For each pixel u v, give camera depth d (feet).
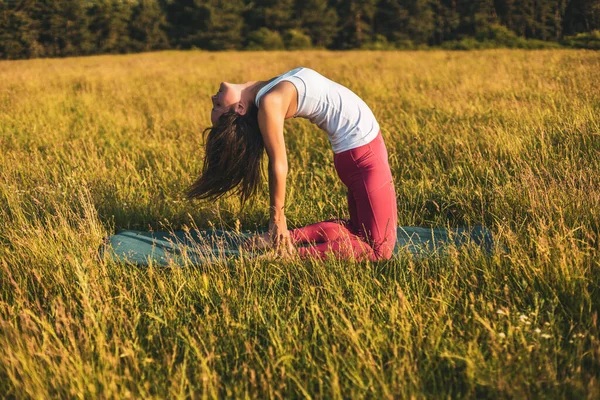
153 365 9.02
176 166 20.74
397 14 195.11
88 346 9.11
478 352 8.62
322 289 10.86
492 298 10.37
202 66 81.66
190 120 30.68
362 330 9.12
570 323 9.49
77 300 11.07
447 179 18.15
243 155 12.63
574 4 153.99
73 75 62.85
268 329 9.71
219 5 217.15
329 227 13.09
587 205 13.35
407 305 9.78
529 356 8.48
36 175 19.22
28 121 30.71
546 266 10.75
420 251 12.41
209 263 11.92
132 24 223.92
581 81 36.09
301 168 20.47
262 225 15.85
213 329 9.93
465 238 13.66
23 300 10.80
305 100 12.17
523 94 32.81
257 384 8.54
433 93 36.17
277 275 11.56
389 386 8.17
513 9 163.84
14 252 12.74
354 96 12.68
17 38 208.23
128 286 11.62
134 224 16.10
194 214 16.08
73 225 14.73
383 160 12.60
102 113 33.47
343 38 218.79
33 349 8.87
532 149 19.36
